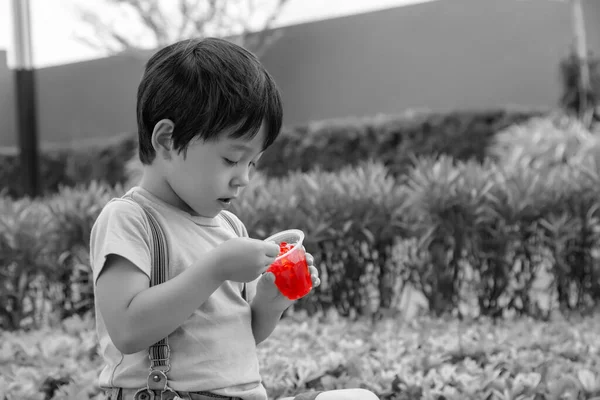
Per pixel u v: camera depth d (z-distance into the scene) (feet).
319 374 8.63
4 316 13.67
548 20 47.09
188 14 27.96
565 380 8.03
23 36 37.68
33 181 37.86
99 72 50.98
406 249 13.44
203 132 5.42
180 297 5.28
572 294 13.89
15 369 9.23
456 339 10.06
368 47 48.21
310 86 49.42
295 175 15.35
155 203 5.91
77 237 13.91
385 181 14.30
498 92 46.78
